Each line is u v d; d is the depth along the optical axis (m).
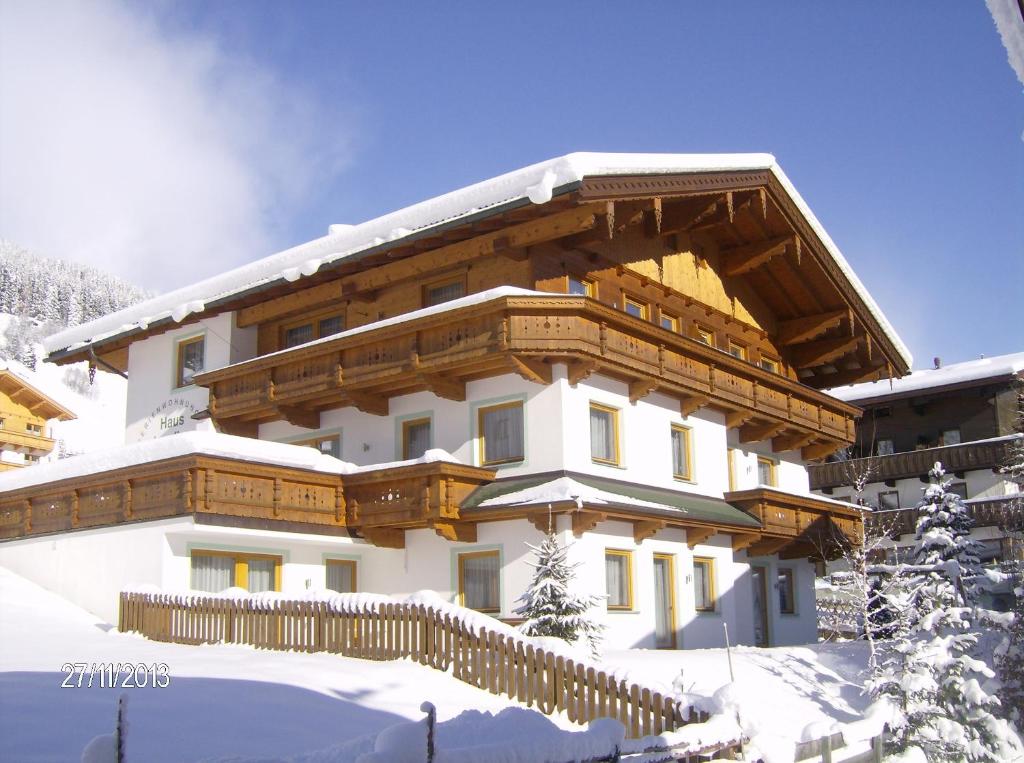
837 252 28.56
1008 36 5.02
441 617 14.72
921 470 42.84
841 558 29.80
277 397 24.39
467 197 21.83
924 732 15.66
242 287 26.45
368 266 24.14
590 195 20.19
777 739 11.21
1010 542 26.11
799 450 31.47
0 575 21.84
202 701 11.35
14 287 162.12
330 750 7.66
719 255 28.27
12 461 48.44
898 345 31.45
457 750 7.05
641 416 23.48
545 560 16.91
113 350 31.16
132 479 20.47
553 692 13.23
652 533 22.23
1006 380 41.91
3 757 8.53
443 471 20.94
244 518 20.28
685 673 17.58
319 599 16.06
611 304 23.69
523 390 21.78
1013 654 18.45
